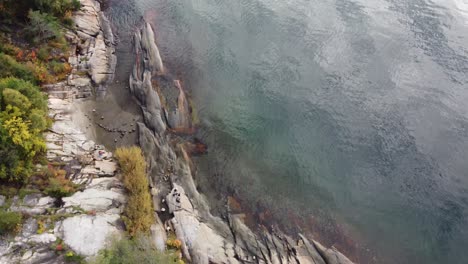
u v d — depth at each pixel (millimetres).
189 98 34250
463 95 36406
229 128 32656
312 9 46094
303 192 29156
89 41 36344
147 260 20422
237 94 35469
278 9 45719
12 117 24578
